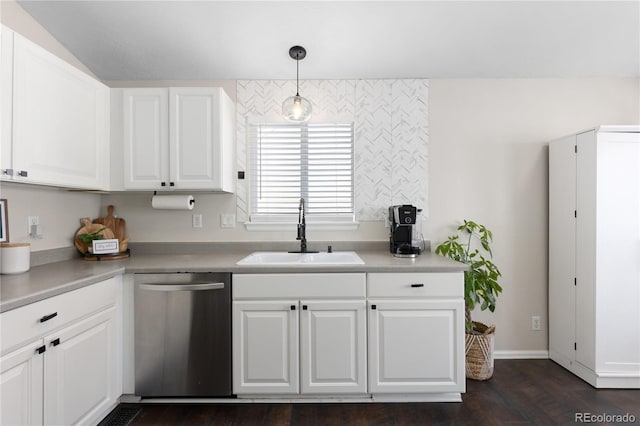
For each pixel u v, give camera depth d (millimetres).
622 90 2611
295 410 1931
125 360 1960
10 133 1514
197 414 1895
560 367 2445
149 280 1959
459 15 2062
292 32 2189
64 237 2264
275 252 2533
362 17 2082
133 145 2266
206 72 2539
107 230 2414
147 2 1979
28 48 1599
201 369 1949
